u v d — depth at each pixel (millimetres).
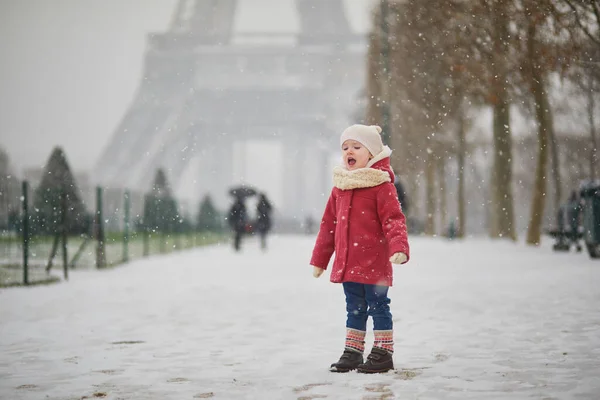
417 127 55125
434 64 37094
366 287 8055
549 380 7211
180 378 7648
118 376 7777
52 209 25344
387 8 37000
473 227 117188
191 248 45906
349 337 8156
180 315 13203
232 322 12195
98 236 26312
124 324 12062
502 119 42656
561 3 20547
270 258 33406
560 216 33344
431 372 7734
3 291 17672
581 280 17500
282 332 10992
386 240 8219
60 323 12219
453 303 14008
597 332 10203
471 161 77812
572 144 61906
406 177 67875
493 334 10352
